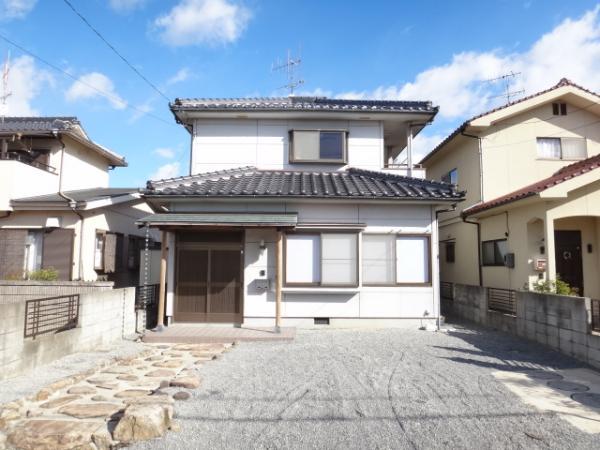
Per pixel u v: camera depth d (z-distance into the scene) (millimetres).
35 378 5582
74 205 10289
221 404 4551
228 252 9508
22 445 3615
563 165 12273
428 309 9523
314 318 9461
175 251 9516
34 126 13125
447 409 4441
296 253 9445
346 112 11383
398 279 9570
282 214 9266
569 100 12430
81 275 10469
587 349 6449
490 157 12219
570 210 8875
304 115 11594
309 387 5172
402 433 3852
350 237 9445
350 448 3570
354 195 9086
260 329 8938
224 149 11836
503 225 10844
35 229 10492
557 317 7332
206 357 6922
